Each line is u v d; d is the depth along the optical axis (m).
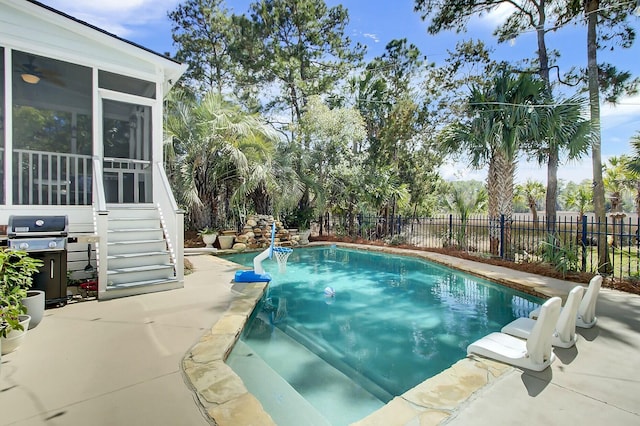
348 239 13.38
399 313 5.00
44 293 3.88
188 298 4.84
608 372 2.79
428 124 16.11
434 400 2.38
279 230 12.11
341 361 3.42
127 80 6.34
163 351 3.04
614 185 16.25
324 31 16.36
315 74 16.98
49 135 5.72
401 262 9.45
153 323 3.78
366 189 12.98
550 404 2.32
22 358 2.87
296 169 12.99
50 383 2.47
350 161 13.66
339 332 4.25
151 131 6.66
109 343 3.21
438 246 10.96
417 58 16.02
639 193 15.26
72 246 5.45
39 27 5.37
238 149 10.45
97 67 5.94
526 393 2.46
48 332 3.49
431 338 4.06
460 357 3.54
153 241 5.77
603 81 10.70
